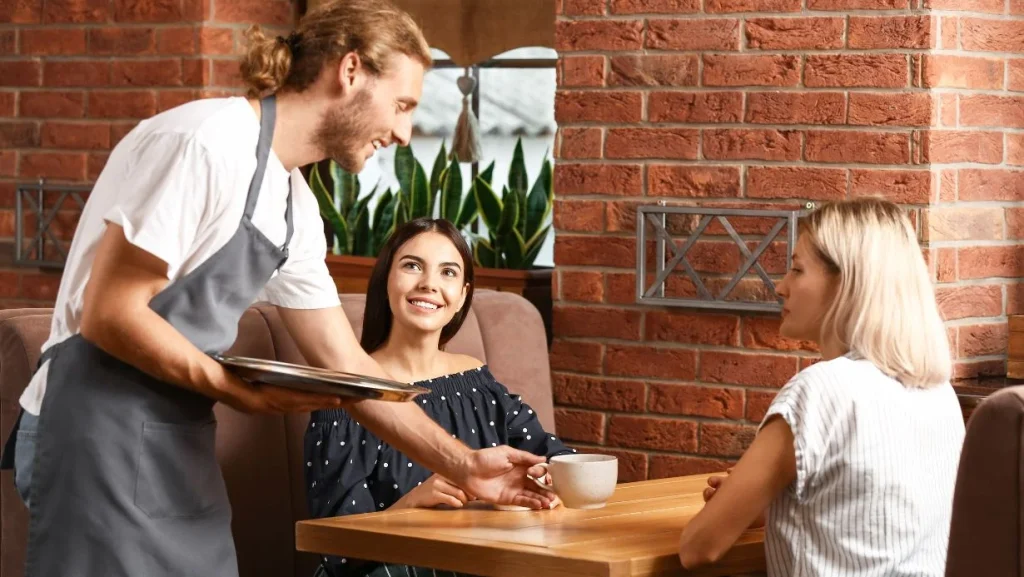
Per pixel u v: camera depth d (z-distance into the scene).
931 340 2.09
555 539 2.07
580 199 3.43
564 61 3.43
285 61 2.03
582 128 3.41
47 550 2.01
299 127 2.07
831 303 2.15
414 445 2.34
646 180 3.35
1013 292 3.28
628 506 2.37
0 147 4.20
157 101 3.95
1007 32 3.20
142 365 1.95
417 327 2.81
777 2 3.18
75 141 4.08
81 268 2.01
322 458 2.64
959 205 3.13
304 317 2.33
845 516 2.02
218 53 3.92
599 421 3.44
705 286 3.31
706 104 3.27
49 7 4.09
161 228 1.90
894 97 3.08
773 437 2.04
